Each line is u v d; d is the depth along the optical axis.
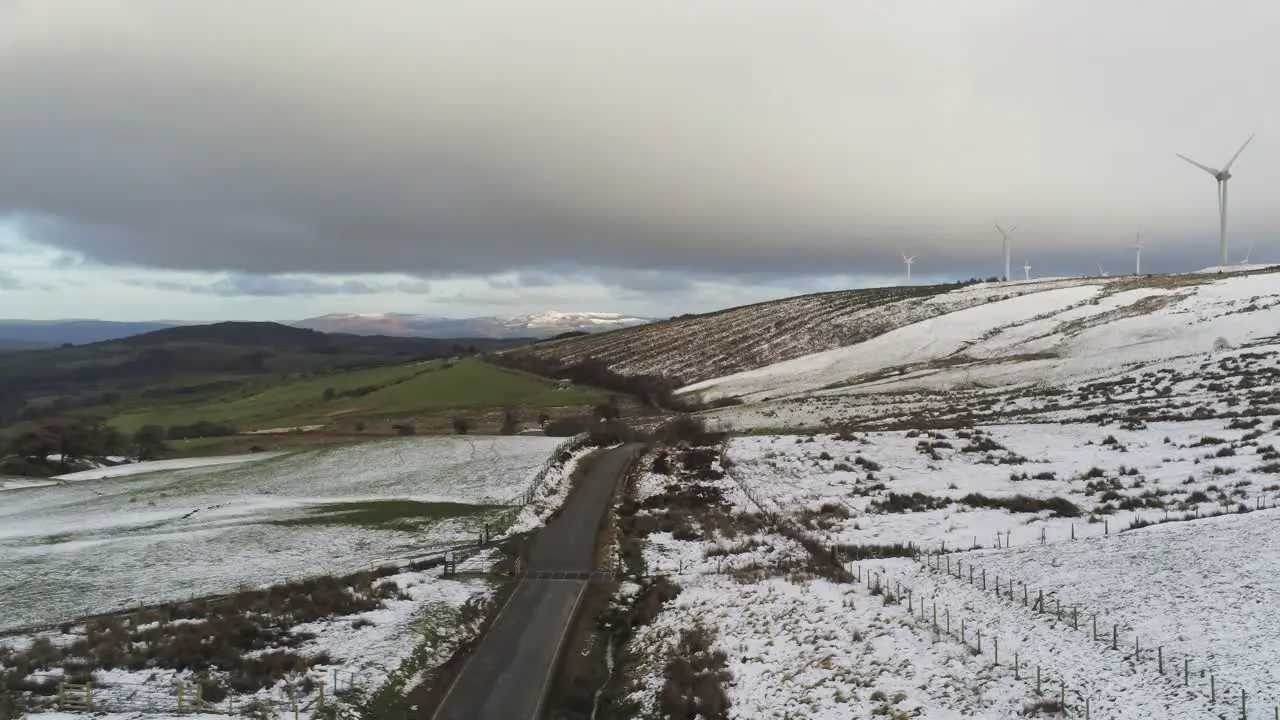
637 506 47.81
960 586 26.92
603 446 71.12
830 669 22.44
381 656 25.50
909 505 40.84
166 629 27.58
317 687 23.11
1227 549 26.02
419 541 40.69
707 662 24.55
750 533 39.69
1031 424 57.81
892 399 79.19
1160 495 36.56
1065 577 26.16
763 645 25.27
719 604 29.45
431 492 53.91
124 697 22.30
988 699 18.92
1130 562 26.48
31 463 84.75
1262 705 16.58
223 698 22.30
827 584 29.50
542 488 52.69
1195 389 62.41
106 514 54.50
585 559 37.53
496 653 26.61
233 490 60.88
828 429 65.00
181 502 57.28
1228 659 18.83
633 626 29.73
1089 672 19.33
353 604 30.28
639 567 36.44
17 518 55.72
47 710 21.39
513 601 31.80
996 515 37.50
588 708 23.27
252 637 26.97
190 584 34.41
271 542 41.50
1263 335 77.94
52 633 28.56
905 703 19.47
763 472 52.47
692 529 41.38
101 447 91.56
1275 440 43.16
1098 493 39.00
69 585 34.81
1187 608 22.09
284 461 74.25
